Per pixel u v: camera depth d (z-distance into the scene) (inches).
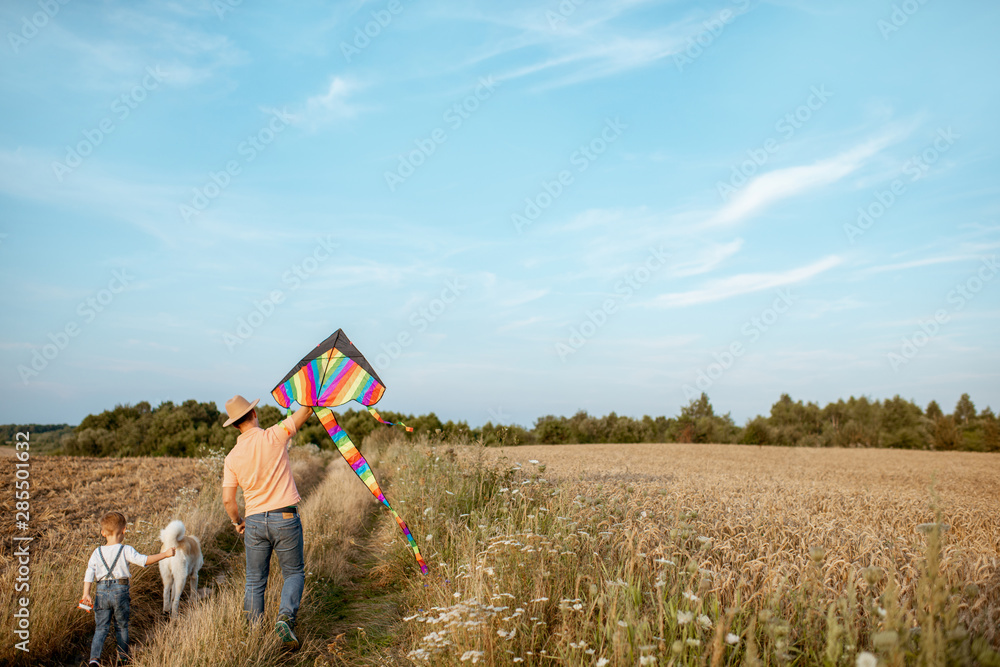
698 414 2481.5
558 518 232.7
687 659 134.1
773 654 135.3
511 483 359.6
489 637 146.9
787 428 2241.6
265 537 197.0
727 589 167.5
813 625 146.2
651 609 156.3
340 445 211.9
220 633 179.8
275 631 184.9
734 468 824.3
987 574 178.4
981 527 330.0
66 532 301.3
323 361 207.9
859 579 163.3
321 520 354.0
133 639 198.8
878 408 2407.7
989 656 107.2
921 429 2135.8
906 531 298.4
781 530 252.4
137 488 454.0
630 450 1352.1
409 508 330.6
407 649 186.9
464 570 209.6
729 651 140.4
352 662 181.3
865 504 403.5
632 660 134.4
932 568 122.1
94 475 517.0
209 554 307.0
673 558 185.5
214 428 1379.2
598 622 154.1
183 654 169.5
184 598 241.4
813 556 155.0
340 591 254.2
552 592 173.2
